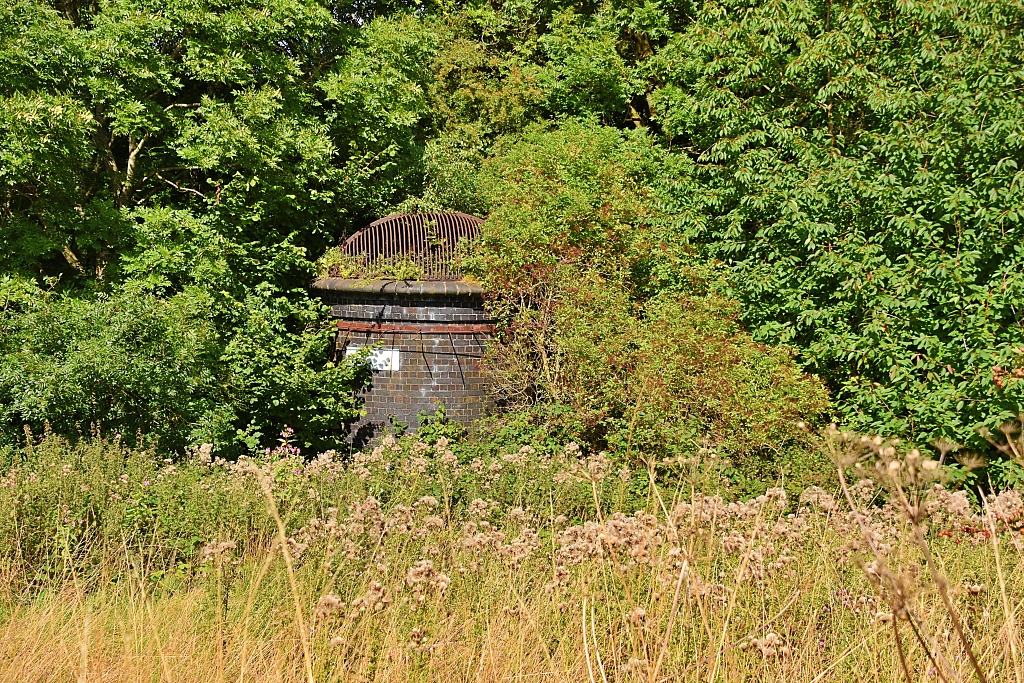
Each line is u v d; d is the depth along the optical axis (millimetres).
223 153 14945
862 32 13516
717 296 12242
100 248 14641
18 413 10539
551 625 4027
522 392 13352
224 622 4547
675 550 3240
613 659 3508
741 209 14227
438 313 14758
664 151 17422
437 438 13703
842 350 11625
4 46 12711
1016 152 11367
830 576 4273
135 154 16469
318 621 3791
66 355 10703
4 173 12734
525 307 13773
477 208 18453
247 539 6105
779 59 14531
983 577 4203
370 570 4570
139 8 14664
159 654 3834
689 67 15422
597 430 11883
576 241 14109
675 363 10562
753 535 3475
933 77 12211
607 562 3865
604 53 20453
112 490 7543
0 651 4258
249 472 7574
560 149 16203
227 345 13820
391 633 3799
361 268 15008
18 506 6824
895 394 11141
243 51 15727
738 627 3650
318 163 16406
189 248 14539
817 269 12281
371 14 21422
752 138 13812
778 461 9336
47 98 12586
